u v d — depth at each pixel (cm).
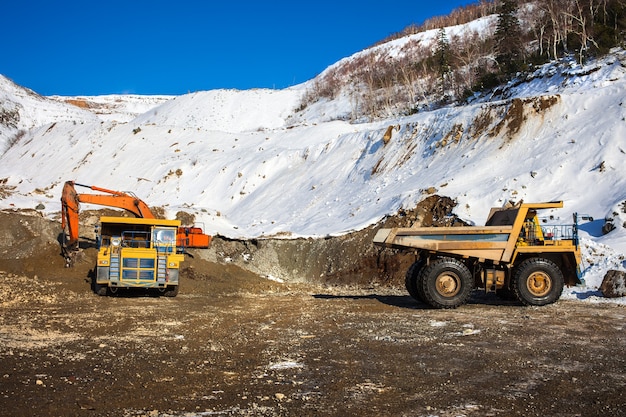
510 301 1609
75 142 5666
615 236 1945
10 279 1838
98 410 654
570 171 2436
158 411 654
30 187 4944
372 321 1298
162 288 1764
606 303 1510
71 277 1934
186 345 1020
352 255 2394
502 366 862
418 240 1513
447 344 1025
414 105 5812
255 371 838
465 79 5872
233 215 3772
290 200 3622
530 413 652
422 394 724
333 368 857
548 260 1507
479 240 1505
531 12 6650
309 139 4453
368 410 663
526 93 4034
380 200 2848
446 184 2611
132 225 1761
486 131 2944
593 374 812
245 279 2192
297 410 662
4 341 1009
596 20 4681
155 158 5006
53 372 812
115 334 1116
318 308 1538
